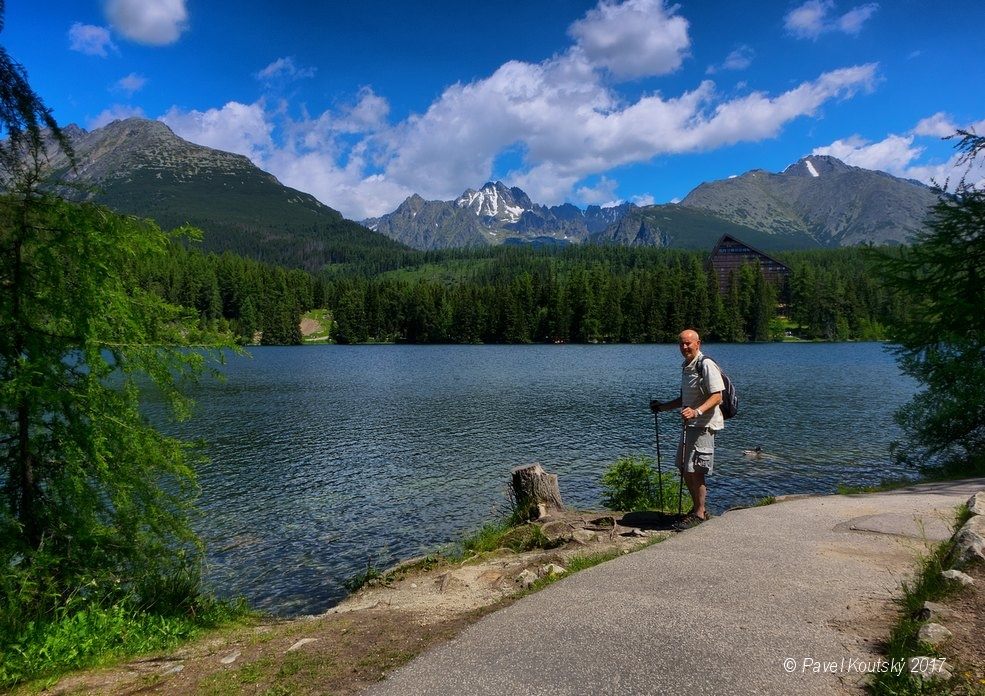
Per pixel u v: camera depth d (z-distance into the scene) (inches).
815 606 159.0
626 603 170.4
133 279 274.8
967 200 466.6
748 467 802.2
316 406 1443.2
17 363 241.4
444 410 1368.1
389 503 642.2
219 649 197.5
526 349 4439.0
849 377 2123.5
